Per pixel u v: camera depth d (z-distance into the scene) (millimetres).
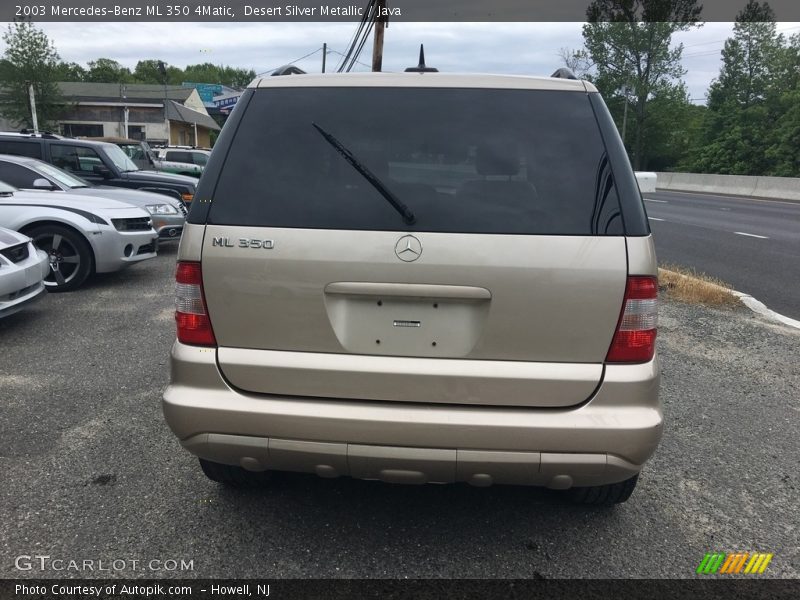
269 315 2494
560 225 2410
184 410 2537
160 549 2812
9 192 8203
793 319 6844
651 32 58938
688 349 5762
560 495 3336
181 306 2568
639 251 2410
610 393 2441
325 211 2463
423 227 2418
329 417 2463
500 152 2498
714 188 33156
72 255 7902
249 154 2564
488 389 2443
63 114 41938
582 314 2406
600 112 2582
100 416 4160
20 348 5574
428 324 2455
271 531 2965
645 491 3398
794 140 44750
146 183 11797
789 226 15797
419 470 2488
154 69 96500
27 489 3258
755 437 4070
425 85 2627
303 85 2660
